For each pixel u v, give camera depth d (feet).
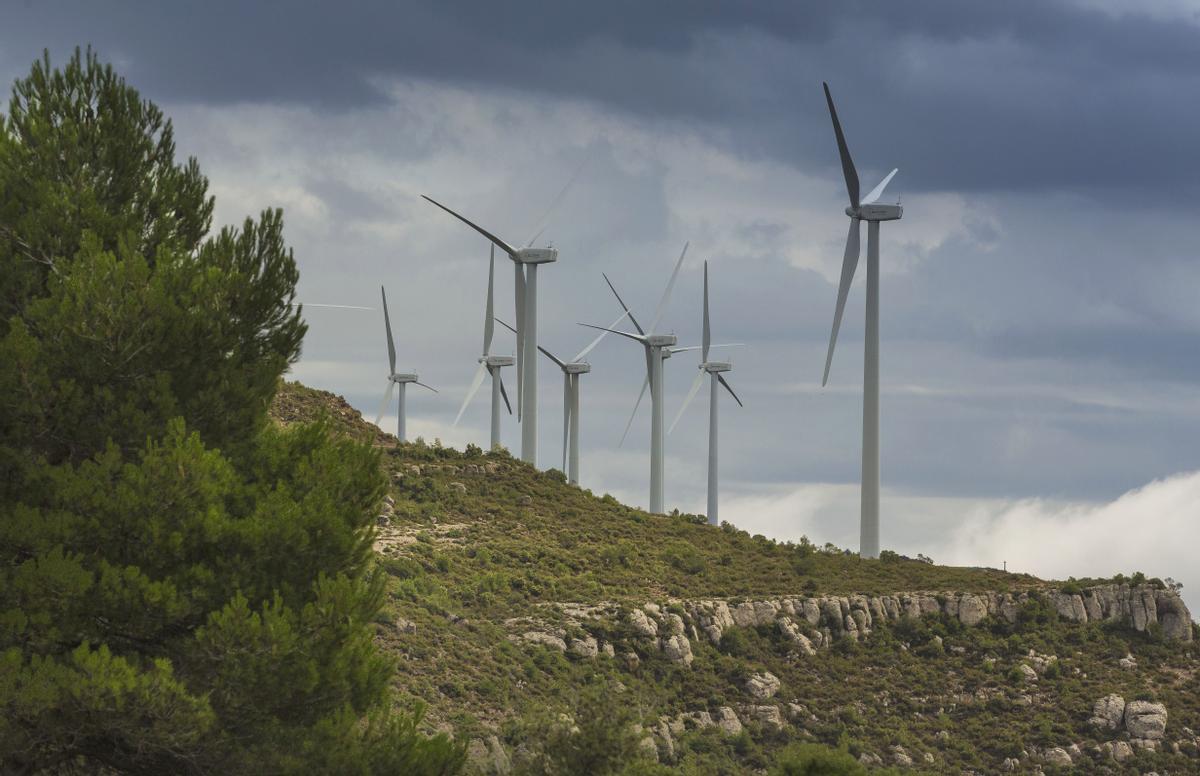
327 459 245.04
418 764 230.89
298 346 264.11
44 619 209.15
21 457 223.30
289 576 231.30
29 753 212.02
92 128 255.29
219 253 251.39
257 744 220.43
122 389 235.61
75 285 228.02
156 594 212.43
